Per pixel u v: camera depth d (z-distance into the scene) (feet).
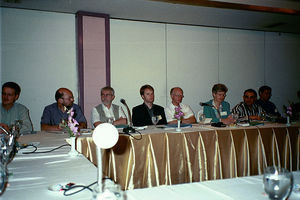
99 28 12.62
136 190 2.97
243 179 3.37
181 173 7.61
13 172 3.86
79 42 12.25
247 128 8.27
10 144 4.69
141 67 14.03
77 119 9.97
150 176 7.35
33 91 12.04
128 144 7.19
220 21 14.57
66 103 9.75
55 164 4.35
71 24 12.60
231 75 16.38
